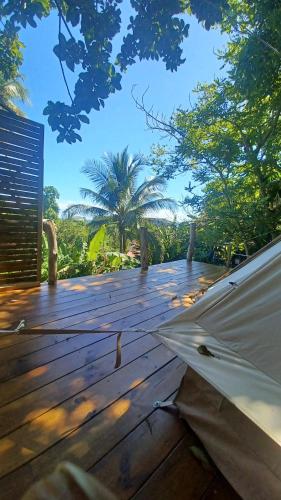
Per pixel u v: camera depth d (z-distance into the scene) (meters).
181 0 1.67
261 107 4.43
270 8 3.03
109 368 1.79
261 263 1.21
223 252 6.01
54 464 1.09
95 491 0.65
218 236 5.05
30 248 3.44
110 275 4.44
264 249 1.52
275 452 0.95
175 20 1.73
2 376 1.63
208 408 1.24
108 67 1.73
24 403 1.42
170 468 1.11
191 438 1.26
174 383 1.67
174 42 1.79
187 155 5.22
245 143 4.91
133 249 10.52
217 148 4.95
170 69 1.85
